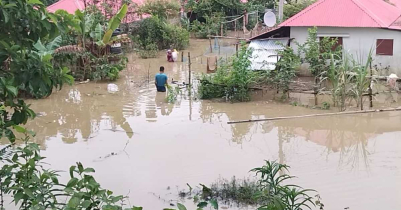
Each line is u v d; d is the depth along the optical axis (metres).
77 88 17.17
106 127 12.23
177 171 8.91
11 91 3.56
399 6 24.20
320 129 11.88
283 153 10.04
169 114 13.45
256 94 15.36
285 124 12.30
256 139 11.09
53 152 10.20
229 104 14.48
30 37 3.77
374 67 16.62
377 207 7.24
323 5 17.98
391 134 11.34
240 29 33.72
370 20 16.70
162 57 25.11
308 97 14.98
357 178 8.52
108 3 26.05
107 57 19.02
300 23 17.39
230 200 7.48
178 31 28.03
